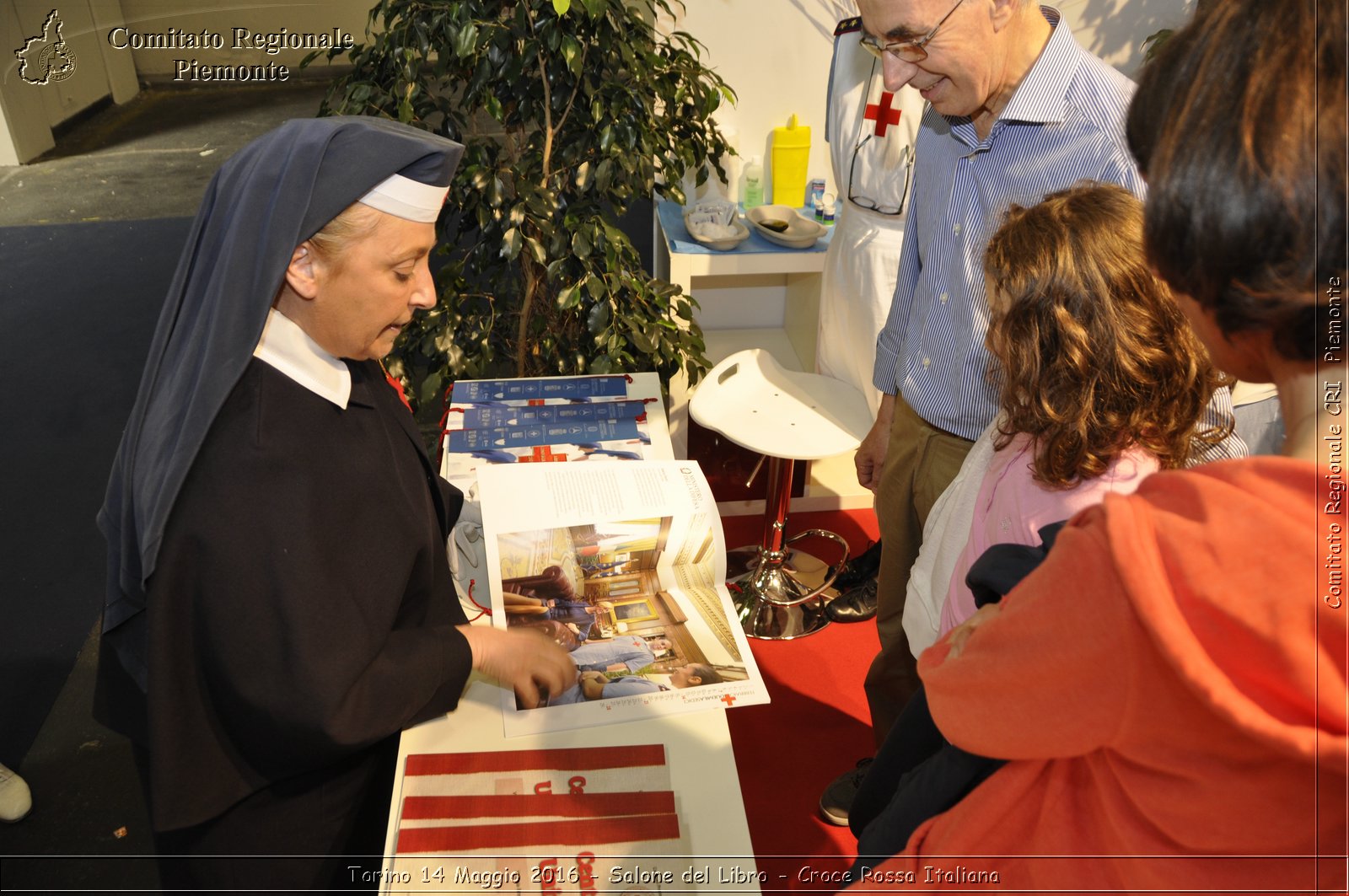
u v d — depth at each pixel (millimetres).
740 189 2984
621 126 2078
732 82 2846
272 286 962
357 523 1093
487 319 2348
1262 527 513
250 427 1011
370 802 1245
